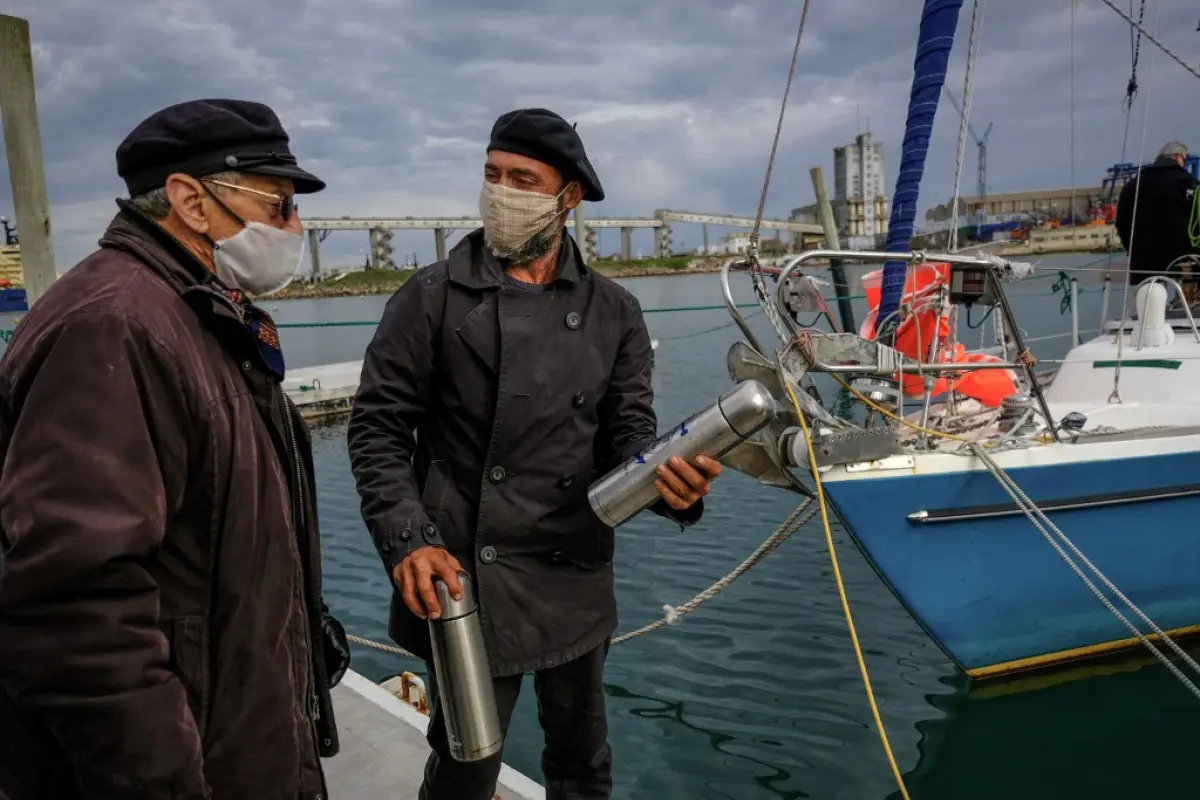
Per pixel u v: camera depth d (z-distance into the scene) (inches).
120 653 43.9
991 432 190.2
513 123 76.4
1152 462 179.8
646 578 265.3
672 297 1701.5
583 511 81.1
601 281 84.0
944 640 176.4
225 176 54.8
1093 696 180.2
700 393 627.5
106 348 46.4
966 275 159.9
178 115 54.2
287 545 56.4
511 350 77.0
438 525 78.3
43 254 276.4
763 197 131.8
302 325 415.2
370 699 133.3
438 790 82.0
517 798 106.9
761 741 168.2
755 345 130.5
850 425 136.3
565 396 79.0
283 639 55.6
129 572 44.9
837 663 200.4
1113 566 181.8
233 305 54.9
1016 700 179.6
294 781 56.2
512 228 76.9
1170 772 154.4
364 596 276.7
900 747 164.4
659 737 170.9
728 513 334.6
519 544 78.1
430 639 75.7
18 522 43.0
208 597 52.2
